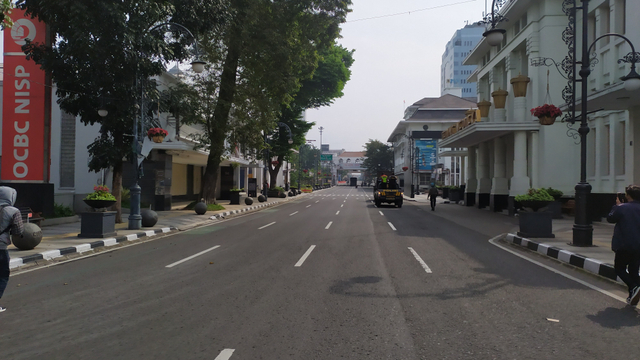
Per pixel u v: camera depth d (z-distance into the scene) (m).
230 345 4.26
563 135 20.02
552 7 20.30
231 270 7.99
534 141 21.02
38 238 9.56
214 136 23.12
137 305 5.70
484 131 21.38
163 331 4.68
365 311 5.39
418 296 6.10
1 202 5.54
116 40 12.60
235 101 22.48
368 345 4.27
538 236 11.55
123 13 12.55
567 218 18.55
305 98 40.25
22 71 14.63
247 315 5.24
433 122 61.12
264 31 20.73
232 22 19.70
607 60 16.34
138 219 14.03
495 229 15.24
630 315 5.25
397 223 17.45
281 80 21.97
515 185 20.95
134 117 14.16
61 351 4.13
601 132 17.70
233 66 22.69
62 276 7.52
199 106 21.12
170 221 17.33
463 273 7.68
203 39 21.14
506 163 25.91
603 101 13.87
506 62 24.67
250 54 22.02
